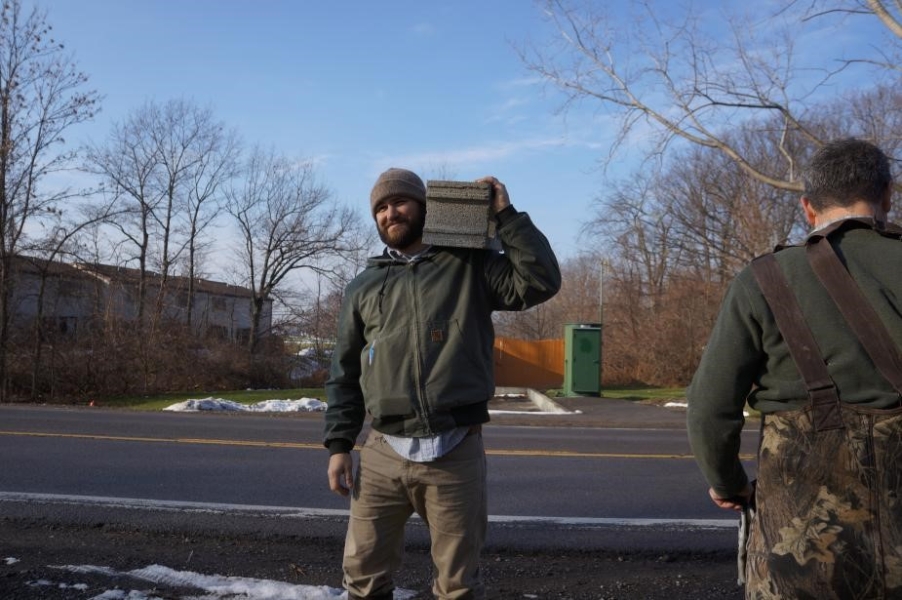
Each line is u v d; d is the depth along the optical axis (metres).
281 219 42.19
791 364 2.16
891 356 2.05
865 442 2.03
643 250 36.03
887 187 2.32
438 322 3.05
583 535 5.86
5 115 23.44
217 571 4.93
